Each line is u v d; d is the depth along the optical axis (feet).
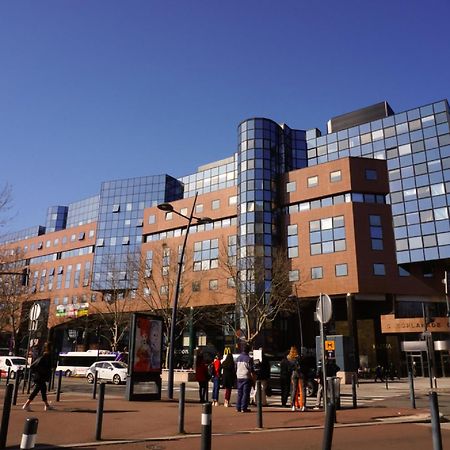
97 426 28.19
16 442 25.94
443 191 158.81
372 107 197.98
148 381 54.24
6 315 173.17
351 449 26.18
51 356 41.65
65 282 271.08
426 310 110.83
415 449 26.32
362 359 162.30
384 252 160.25
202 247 195.62
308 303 167.02
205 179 248.11
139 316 54.49
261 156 178.81
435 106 170.09
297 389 45.68
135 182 259.80
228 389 46.16
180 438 29.01
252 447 26.45
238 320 147.23
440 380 126.93
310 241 167.84
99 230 256.32
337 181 169.27
